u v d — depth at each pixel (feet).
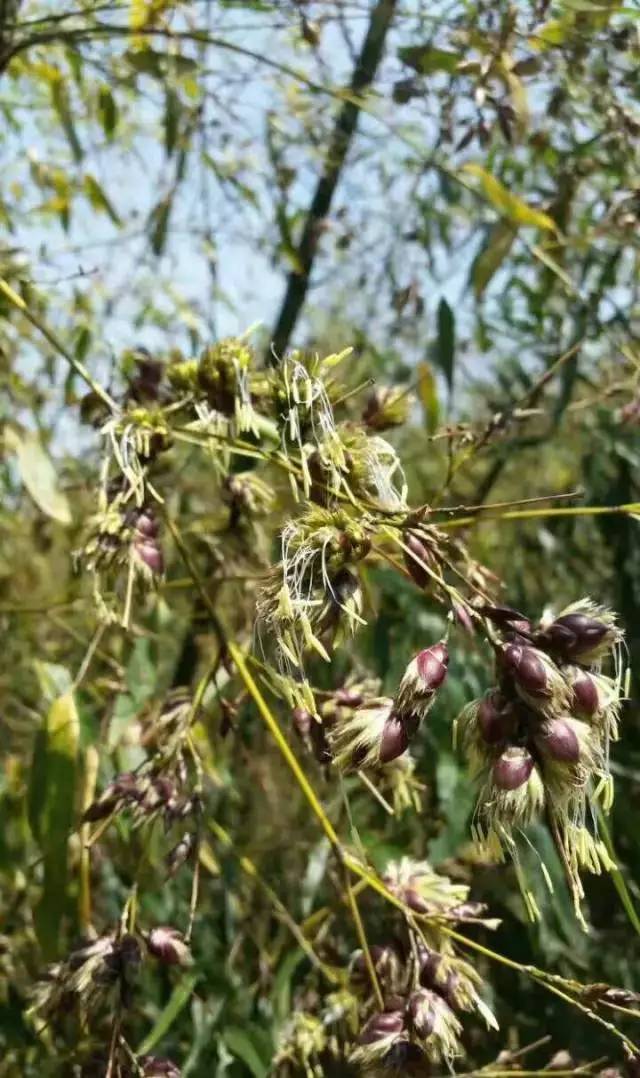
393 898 0.72
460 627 0.63
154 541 0.75
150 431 0.78
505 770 0.53
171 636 1.51
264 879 1.34
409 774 0.84
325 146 1.36
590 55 1.13
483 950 0.68
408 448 1.70
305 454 0.67
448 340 1.20
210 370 0.82
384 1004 0.70
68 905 0.94
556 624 0.57
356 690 0.77
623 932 1.30
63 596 1.43
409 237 1.53
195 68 1.20
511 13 1.04
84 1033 0.75
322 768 0.80
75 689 1.08
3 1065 1.14
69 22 1.29
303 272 1.46
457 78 1.12
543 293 1.39
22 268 1.38
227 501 0.94
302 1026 0.93
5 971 1.21
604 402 1.39
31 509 1.60
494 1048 1.20
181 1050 1.10
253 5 1.15
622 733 1.35
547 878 0.56
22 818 1.27
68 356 0.80
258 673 0.88
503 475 1.67
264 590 0.60
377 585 1.24
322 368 0.69
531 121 1.25
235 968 1.25
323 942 1.10
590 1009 0.65
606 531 1.41
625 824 1.25
